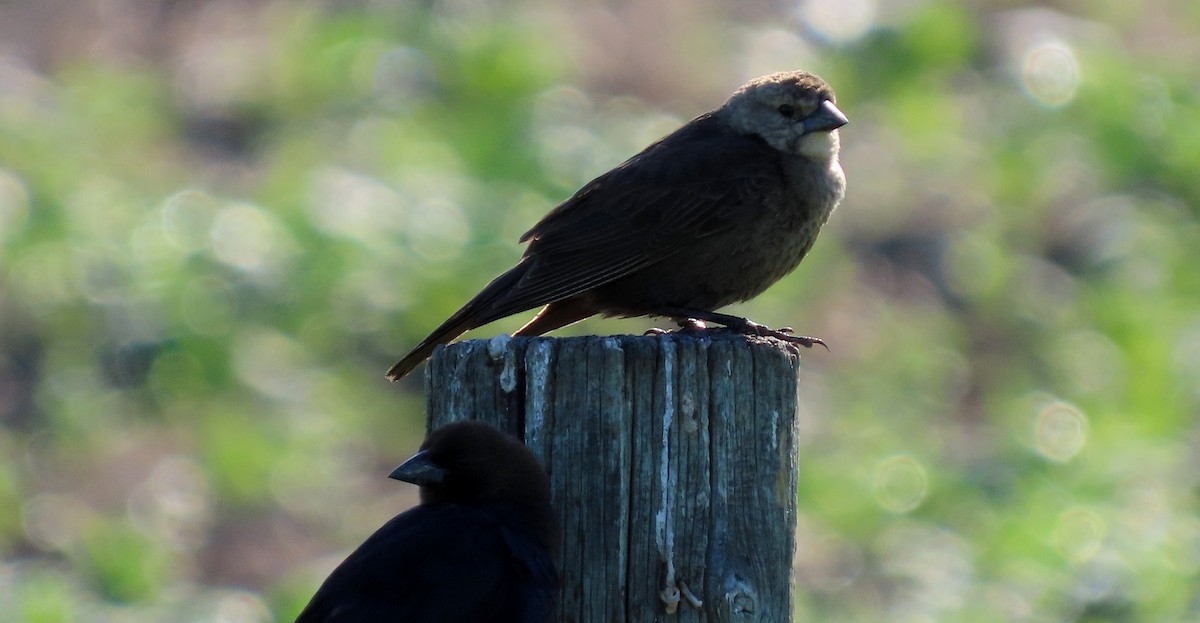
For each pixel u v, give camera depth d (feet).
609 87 62.75
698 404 17.95
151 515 43.19
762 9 69.10
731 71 64.80
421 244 50.85
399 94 61.82
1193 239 55.67
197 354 47.93
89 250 51.62
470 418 18.20
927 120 61.21
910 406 47.70
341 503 43.78
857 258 54.39
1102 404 48.39
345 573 17.48
